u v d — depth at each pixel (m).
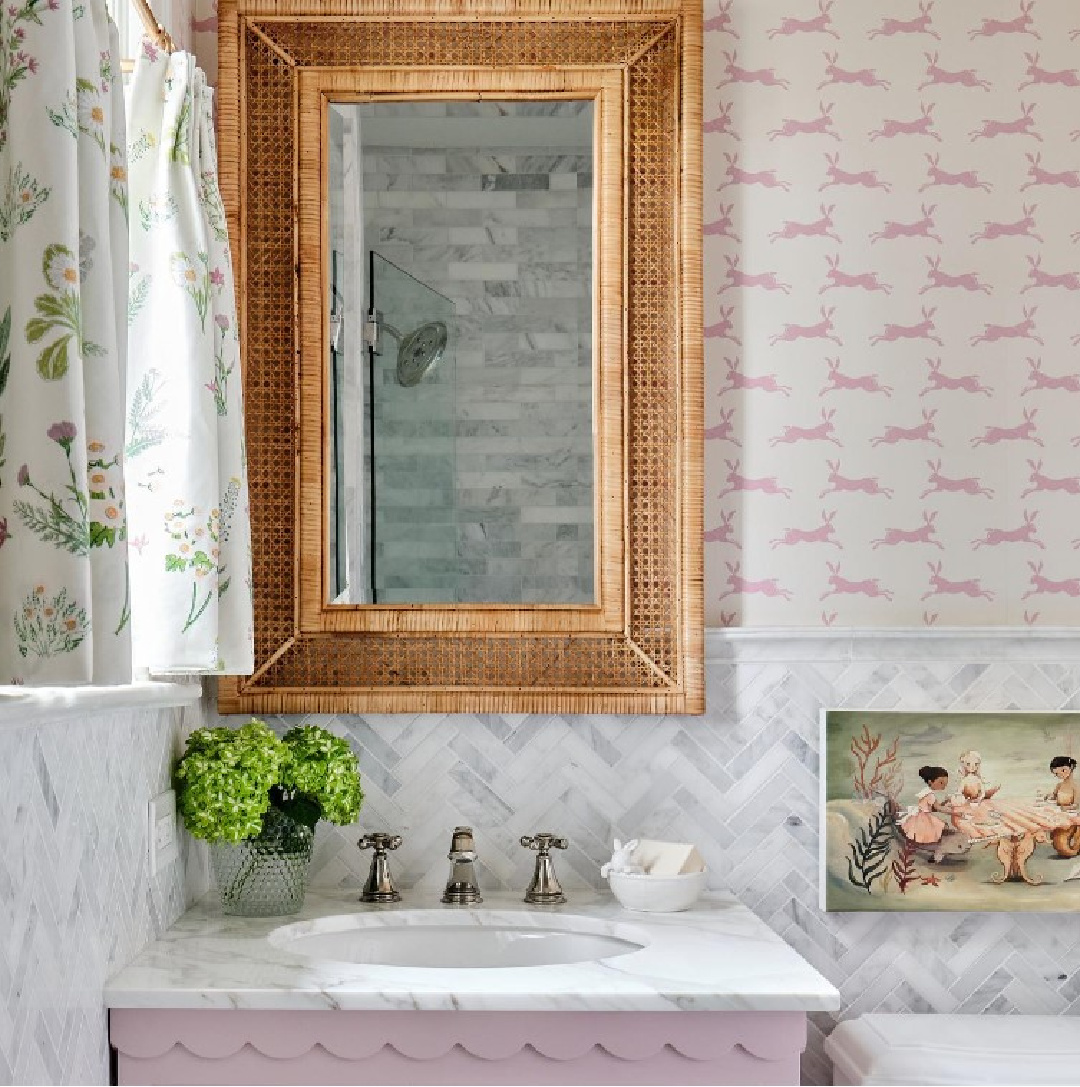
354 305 2.37
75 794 1.62
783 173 2.41
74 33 1.30
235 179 2.33
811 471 2.40
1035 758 2.36
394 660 2.34
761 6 2.41
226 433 1.98
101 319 1.30
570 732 2.37
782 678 2.38
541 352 2.36
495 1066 1.73
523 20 2.37
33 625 1.15
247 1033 1.73
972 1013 2.36
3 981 1.38
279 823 2.12
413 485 2.36
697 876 2.16
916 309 2.41
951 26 2.41
